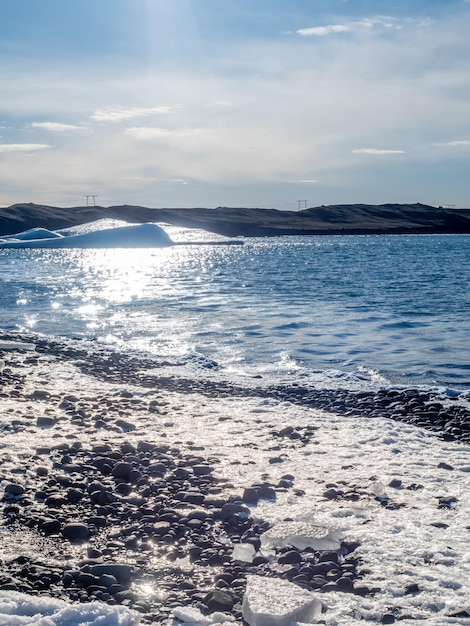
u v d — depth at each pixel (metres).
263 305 32.31
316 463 8.73
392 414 12.38
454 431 10.92
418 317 27.52
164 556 5.92
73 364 17.20
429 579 5.43
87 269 69.62
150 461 8.52
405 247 149.12
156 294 39.03
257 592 4.86
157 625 4.68
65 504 7.04
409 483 7.88
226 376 16.25
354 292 39.78
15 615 4.50
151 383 15.09
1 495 7.18
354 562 5.76
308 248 149.12
